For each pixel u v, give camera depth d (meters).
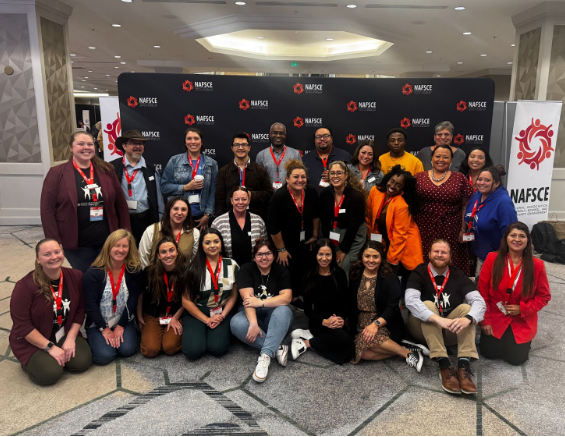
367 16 7.79
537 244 5.27
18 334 2.51
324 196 3.38
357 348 2.84
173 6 7.20
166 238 2.91
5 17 6.08
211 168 3.90
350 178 3.34
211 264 2.98
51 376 2.53
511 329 2.82
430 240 3.42
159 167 4.47
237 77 4.38
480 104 4.54
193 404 2.40
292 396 2.49
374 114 4.53
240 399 2.45
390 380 2.67
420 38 9.41
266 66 13.48
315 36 10.79
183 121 4.42
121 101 4.34
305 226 3.40
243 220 3.28
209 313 2.98
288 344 3.10
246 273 3.05
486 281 2.92
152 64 13.10
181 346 2.95
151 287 2.96
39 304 2.53
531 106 4.92
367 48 11.66
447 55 11.62
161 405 2.39
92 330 2.87
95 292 2.76
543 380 2.66
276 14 7.81
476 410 2.35
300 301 3.49
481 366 2.84
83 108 13.27
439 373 2.73
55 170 3.05
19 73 6.24
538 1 6.37
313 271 3.04
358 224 3.27
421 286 2.95
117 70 14.59
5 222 6.65
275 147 4.13
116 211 3.34
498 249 3.10
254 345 2.91
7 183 6.56
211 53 11.59
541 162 5.09
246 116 4.46
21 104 6.32
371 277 2.98
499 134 4.95
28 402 2.40
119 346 2.86
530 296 2.75
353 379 2.68
